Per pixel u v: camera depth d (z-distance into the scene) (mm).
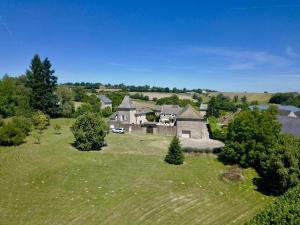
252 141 38844
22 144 51500
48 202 27703
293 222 16250
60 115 86250
